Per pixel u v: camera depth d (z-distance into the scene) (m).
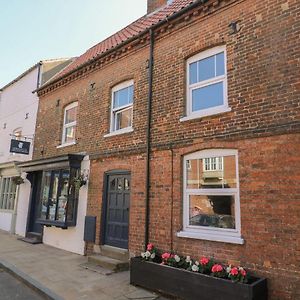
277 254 5.37
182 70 7.81
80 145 10.77
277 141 5.71
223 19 7.14
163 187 7.58
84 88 11.21
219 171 6.67
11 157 16.03
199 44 7.52
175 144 7.48
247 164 6.06
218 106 6.95
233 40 6.83
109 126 9.85
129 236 8.18
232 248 5.99
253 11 6.59
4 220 15.42
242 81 6.49
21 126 15.45
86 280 6.92
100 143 9.90
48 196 11.41
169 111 7.86
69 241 10.37
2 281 7.21
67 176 10.53
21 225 13.81
